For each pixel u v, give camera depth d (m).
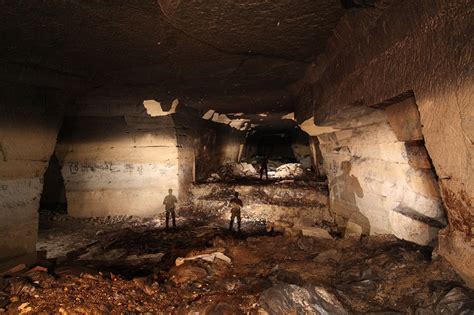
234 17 3.59
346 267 4.12
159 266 6.43
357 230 7.12
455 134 2.42
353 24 3.62
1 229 5.54
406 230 4.64
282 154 24.09
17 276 4.00
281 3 3.28
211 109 11.53
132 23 4.00
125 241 8.48
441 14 2.36
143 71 6.17
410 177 4.73
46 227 9.96
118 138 10.79
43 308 3.22
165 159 11.20
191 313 3.21
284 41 4.45
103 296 3.57
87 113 10.20
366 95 3.80
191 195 12.34
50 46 4.81
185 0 3.14
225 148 16.59
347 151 7.39
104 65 5.79
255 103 9.79
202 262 4.86
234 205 9.43
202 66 5.80
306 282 3.85
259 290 3.71
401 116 3.58
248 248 5.69
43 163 6.35
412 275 3.17
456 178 2.54
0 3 3.48
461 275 2.76
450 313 2.38
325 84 5.52
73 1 3.46
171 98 9.16
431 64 2.56
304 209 10.35
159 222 10.52
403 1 2.80
